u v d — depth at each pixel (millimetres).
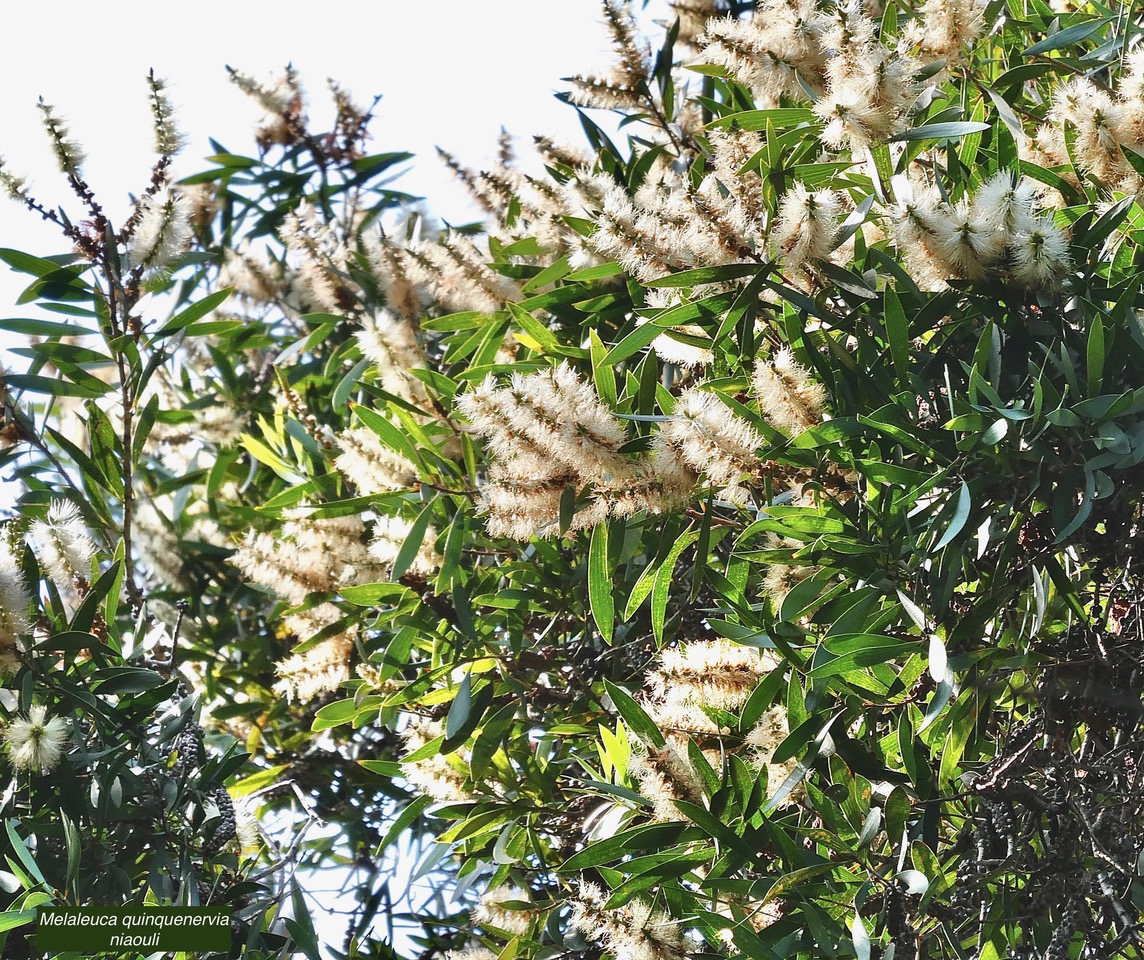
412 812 3115
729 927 2785
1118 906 2822
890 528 2789
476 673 3074
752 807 2816
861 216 2822
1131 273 2840
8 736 2959
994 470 2785
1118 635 2854
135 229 3129
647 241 2836
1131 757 2855
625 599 3080
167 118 3127
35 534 3078
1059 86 2922
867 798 2869
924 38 2896
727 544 3053
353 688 3139
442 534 3061
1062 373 2818
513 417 2797
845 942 2781
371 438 3080
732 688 2857
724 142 2965
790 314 2846
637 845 2820
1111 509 2816
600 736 3055
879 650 2773
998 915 2881
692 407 2793
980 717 2854
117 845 3037
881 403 2832
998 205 2771
